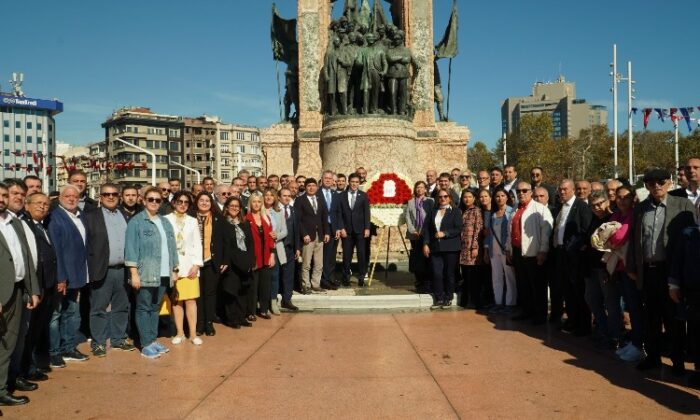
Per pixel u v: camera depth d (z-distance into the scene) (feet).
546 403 19.62
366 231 42.73
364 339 28.99
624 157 220.64
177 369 24.00
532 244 32.24
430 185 47.24
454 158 69.82
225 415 18.63
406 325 32.27
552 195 37.01
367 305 36.88
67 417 18.61
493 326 31.96
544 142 226.38
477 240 36.63
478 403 19.65
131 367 24.43
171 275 27.09
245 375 22.99
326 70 61.93
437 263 37.01
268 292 34.78
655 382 21.90
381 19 67.77
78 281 25.39
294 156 70.44
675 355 22.74
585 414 18.58
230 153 419.95
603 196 27.81
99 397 20.53
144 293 26.37
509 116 555.69
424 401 19.86
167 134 389.80
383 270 51.65
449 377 22.61
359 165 59.06
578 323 30.48
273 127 70.74
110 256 27.07
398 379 22.36
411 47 69.46
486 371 23.39
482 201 37.22
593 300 27.91
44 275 23.21
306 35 69.05
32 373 22.59
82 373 23.58
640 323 24.90
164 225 27.25
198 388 21.42
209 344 28.35
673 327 22.76
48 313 24.27
